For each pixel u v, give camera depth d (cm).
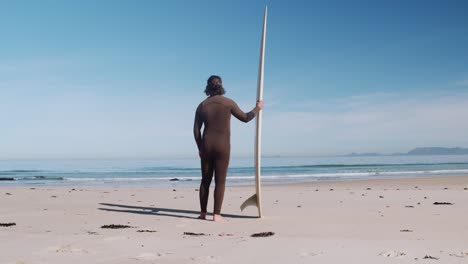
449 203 1156
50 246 548
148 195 1585
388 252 505
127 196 1529
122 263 455
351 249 532
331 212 992
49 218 894
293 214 964
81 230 726
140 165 7669
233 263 457
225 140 876
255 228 761
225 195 1564
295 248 541
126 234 679
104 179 3366
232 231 728
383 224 790
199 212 1020
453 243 577
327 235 673
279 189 1948
